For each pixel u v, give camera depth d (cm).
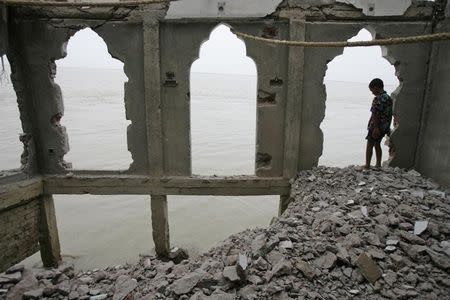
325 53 610
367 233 372
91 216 1052
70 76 14450
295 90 620
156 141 652
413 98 626
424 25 592
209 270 365
